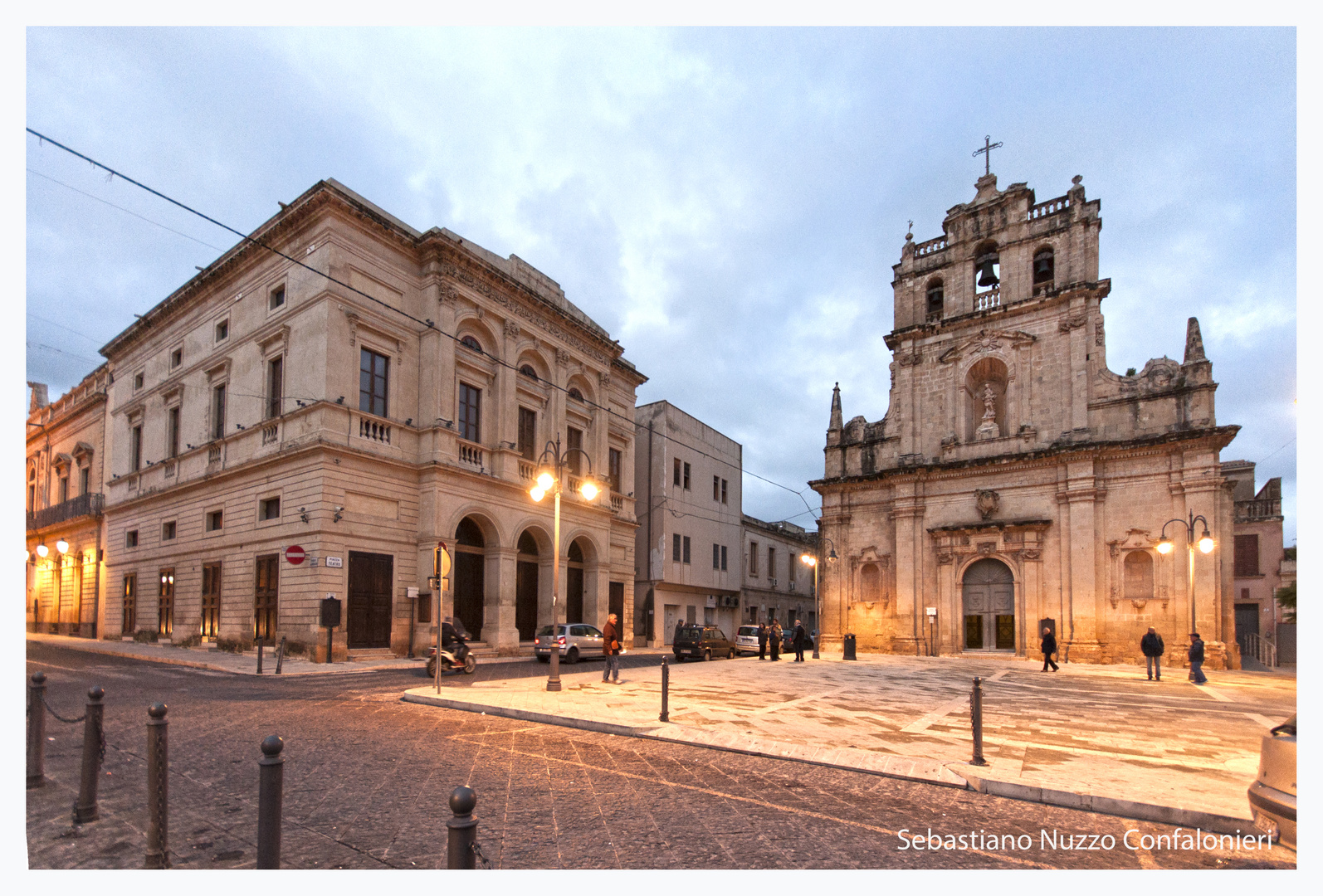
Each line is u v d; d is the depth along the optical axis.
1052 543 29.06
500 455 27.00
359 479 22.62
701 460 42.12
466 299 26.34
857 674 20.53
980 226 33.09
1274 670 26.00
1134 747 9.80
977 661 27.44
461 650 18.81
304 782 7.46
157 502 29.44
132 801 6.66
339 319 22.67
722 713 11.98
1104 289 29.22
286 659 21.38
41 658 21.92
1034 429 30.22
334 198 22.62
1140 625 26.80
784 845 5.88
